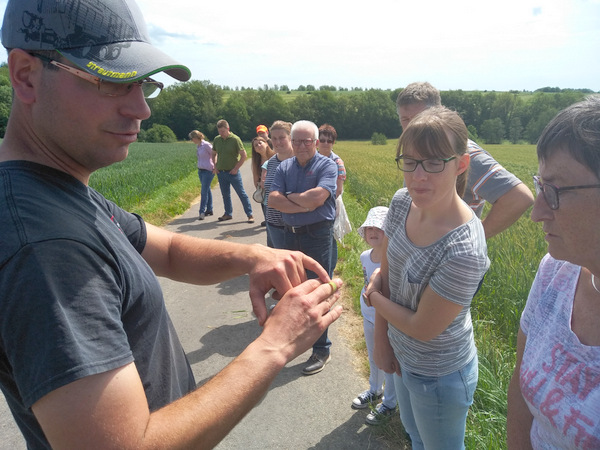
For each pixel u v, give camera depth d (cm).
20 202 84
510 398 144
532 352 121
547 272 127
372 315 293
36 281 75
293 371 362
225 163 894
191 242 153
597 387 103
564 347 111
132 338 107
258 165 634
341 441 282
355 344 399
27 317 74
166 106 8450
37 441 98
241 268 138
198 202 1209
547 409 112
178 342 142
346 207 987
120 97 98
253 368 96
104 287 86
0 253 76
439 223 170
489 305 426
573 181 96
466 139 164
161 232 157
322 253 364
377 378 308
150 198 1162
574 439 105
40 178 93
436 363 185
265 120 9044
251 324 449
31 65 91
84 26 91
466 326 188
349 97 9719
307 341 106
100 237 94
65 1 89
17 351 75
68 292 78
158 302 116
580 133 93
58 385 73
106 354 79
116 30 95
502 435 248
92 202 105
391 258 191
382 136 7512
